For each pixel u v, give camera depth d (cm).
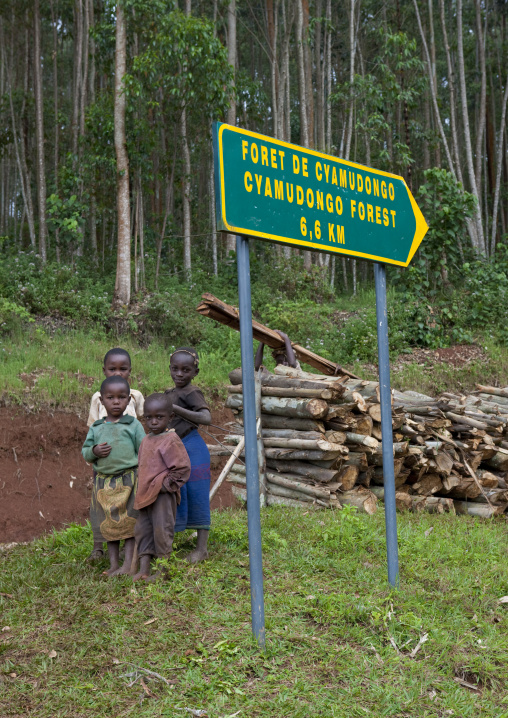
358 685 314
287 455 695
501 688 321
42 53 3219
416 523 631
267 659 336
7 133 2595
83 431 866
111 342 1304
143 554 446
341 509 657
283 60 2373
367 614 384
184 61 1562
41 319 1335
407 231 471
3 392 880
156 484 439
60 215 1744
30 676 317
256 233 364
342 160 426
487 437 788
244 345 356
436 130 2612
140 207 1759
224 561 470
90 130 1786
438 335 1466
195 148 2341
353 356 1359
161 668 323
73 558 496
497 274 1708
